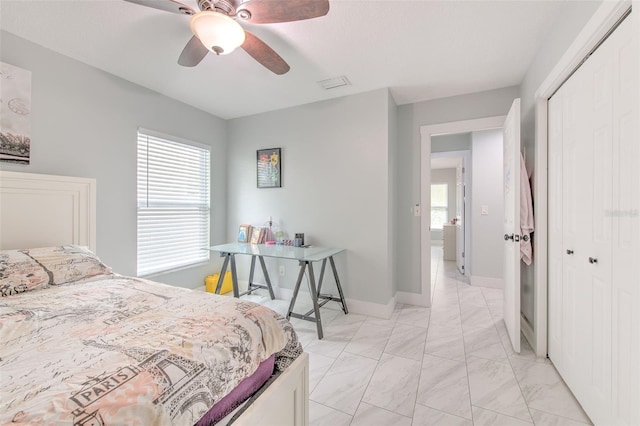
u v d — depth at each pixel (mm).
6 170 1854
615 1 1103
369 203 2846
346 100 2930
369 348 2197
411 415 1488
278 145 3344
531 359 1990
